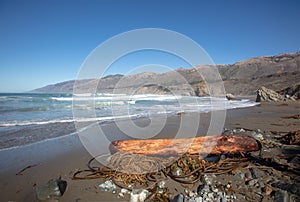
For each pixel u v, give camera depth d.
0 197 3.13
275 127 8.92
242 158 4.34
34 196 3.16
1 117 12.19
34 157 5.07
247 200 2.85
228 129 8.27
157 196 3.03
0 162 4.69
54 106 18.62
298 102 26.69
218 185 3.29
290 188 3.02
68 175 3.92
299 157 4.23
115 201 2.97
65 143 6.41
